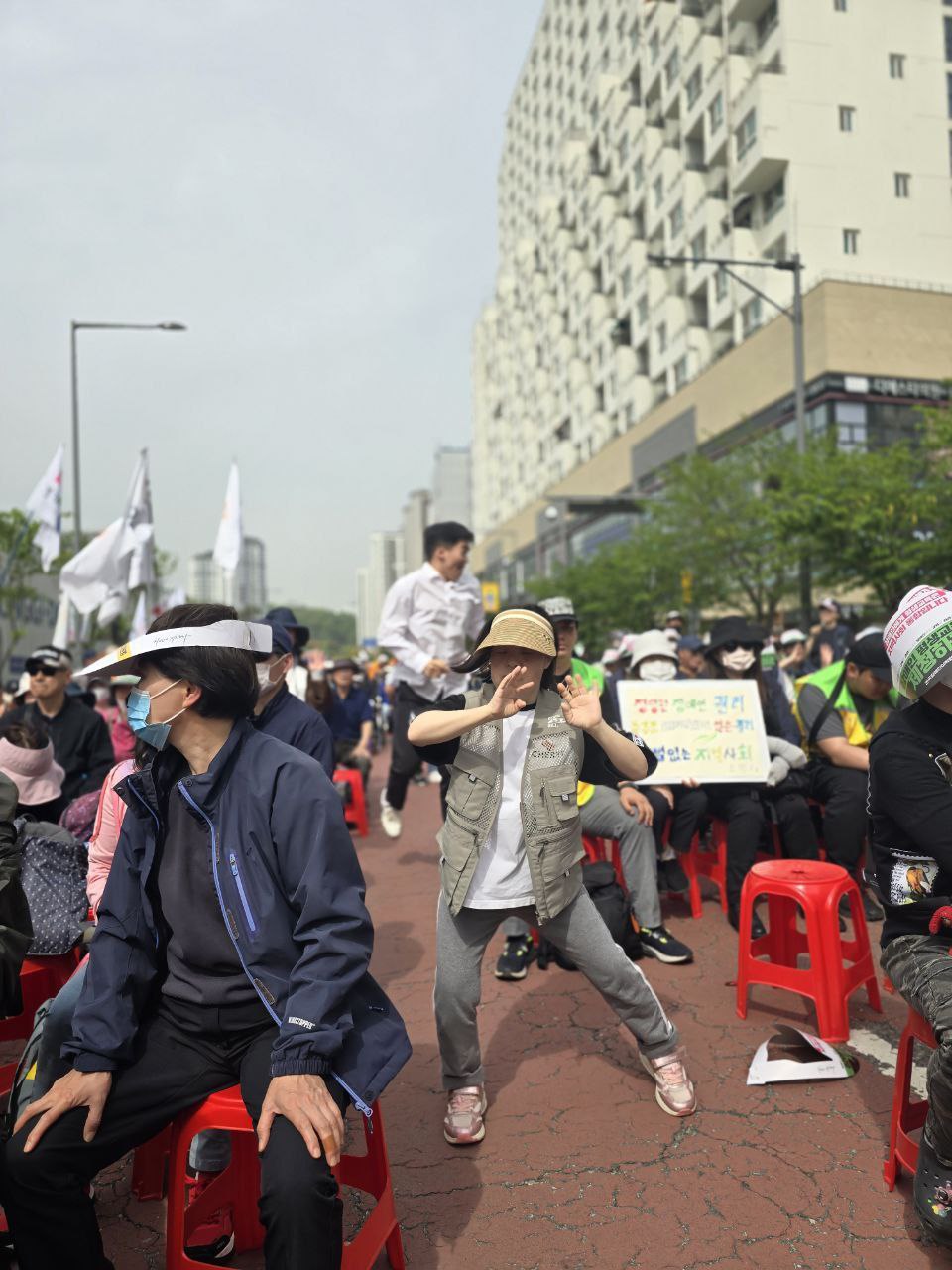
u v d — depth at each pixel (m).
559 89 70.31
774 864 3.83
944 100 38.88
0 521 21.36
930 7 38.75
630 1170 2.73
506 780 2.89
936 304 33.38
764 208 39.56
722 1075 3.30
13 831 2.73
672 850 5.35
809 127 37.31
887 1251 2.32
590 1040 3.66
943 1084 2.10
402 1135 3.02
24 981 3.15
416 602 6.23
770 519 19.78
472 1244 2.43
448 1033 2.92
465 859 2.86
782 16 37.25
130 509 11.66
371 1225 2.16
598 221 58.47
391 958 4.81
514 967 4.39
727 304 41.38
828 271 34.16
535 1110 3.12
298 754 2.18
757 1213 2.49
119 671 2.15
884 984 4.11
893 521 17.61
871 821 2.57
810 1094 3.13
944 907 2.39
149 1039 2.13
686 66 44.44
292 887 2.08
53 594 29.14
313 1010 1.91
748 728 5.17
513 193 85.06
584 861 4.91
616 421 57.66
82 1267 1.96
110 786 2.91
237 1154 2.41
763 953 4.20
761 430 29.20
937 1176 2.21
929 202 38.62
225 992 2.12
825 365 32.28
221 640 2.13
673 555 27.20
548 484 69.81
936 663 2.31
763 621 26.78
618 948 3.01
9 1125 2.26
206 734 2.16
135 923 2.17
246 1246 2.42
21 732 4.16
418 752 2.90
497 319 88.50
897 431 32.91
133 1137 2.03
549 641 2.68
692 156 45.28
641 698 5.21
